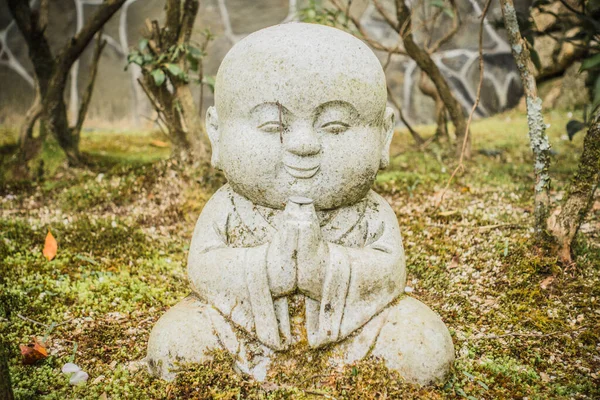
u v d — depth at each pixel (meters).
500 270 3.86
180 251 4.50
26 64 9.22
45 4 5.86
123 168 5.64
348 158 2.87
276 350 2.90
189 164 5.31
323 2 8.76
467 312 3.54
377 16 8.95
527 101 3.76
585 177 3.68
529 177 5.46
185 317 2.94
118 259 4.28
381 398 2.72
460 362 3.07
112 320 3.53
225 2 9.09
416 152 6.45
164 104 5.28
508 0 3.65
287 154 2.83
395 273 3.01
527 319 3.38
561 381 2.93
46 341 3.28
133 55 5.05
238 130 2.90
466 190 5.09
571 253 3.82
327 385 2.83
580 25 4.43
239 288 2.88
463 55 9.02
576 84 7.52
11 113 9.05
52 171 5.80
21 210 5.11
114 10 5.58
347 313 2.90
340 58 2.82
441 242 4.24
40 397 2.79
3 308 3.54
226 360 2.87
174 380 2.83
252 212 3.06
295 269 2.83
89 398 2.79
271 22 9.12
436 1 5.61
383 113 3.03
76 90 9.16
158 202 5.14
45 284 3.84
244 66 2.85
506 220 4.46
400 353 2.83
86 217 4.82
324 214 3.03
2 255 4.15
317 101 2.78
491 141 6.86
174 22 5.13
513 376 2.96
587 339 3.20
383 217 3.13
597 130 3.62
